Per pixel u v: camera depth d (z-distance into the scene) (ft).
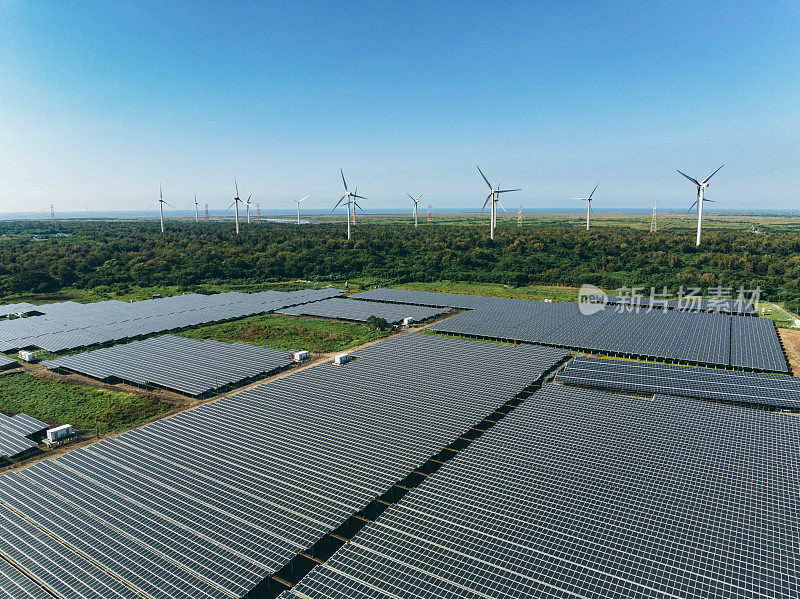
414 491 135.64
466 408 191.21
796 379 213.87
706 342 278.26
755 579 102.37
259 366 254.27
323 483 141.90
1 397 224.74
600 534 116.78
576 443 159.74
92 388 234.58
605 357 270.26
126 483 144.87
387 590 101.71
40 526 126.93
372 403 196.95
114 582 107.14
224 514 128.67
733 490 132.98
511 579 103.65
